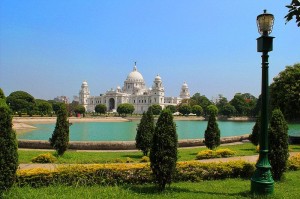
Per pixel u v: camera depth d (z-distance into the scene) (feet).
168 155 38.81
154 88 625.00
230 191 39.34
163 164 38.58
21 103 387.14
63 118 72.64
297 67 121.70
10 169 34.63
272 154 44.93
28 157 65.51
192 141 96.37
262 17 36.81
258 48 37.86
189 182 45.37
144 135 76.02
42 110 394.11
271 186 36.55
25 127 215.10
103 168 42.68
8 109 35.40
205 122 360.28
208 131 84.23
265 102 37.35
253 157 66.90
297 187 41.68
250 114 468.75
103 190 37.83
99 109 496.23
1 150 34.14
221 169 47.67
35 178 40.01
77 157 69.21
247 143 106.52
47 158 59.26
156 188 40.16
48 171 40.86
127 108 469.57
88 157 69.21
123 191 37.45
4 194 33.45
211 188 41.11
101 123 307.99
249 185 42.75
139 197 35.27
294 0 24.68
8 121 35.01
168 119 39.68
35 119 304.91
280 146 44.93
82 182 41.22
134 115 488.44
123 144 87.81
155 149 39.17
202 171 46.68
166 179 38.86
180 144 94.63
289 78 119.96
